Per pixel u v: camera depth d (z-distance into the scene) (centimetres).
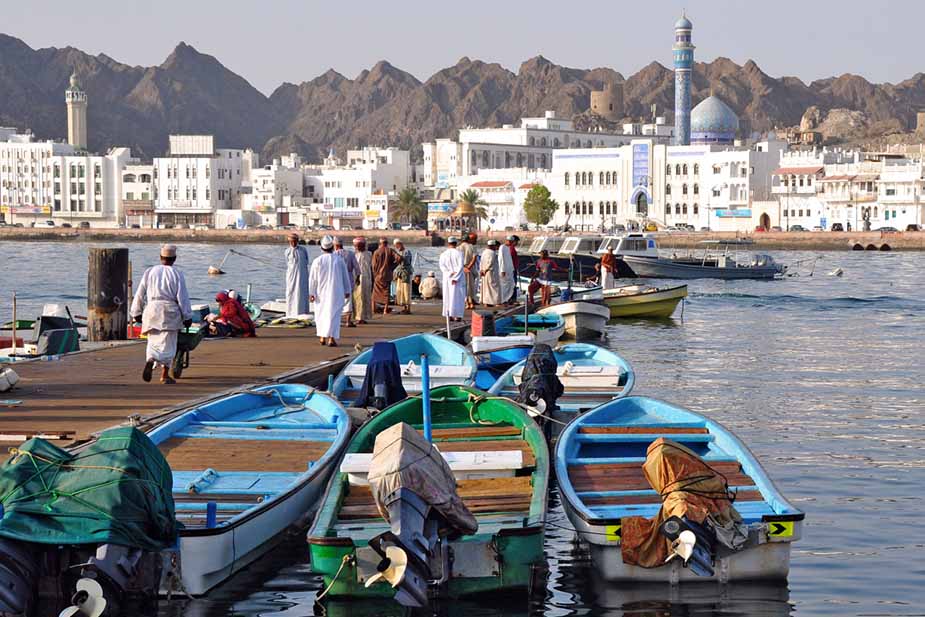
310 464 1538
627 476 1484
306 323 3222
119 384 2098
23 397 1945
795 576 1359
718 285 7369
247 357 2514
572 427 1675
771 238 13300
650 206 15612
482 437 1656
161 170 19162
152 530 1184
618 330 4450
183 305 2067
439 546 1183
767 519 1270
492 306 3875
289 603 1262
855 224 14388
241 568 1327
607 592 1287
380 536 1117
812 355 3625
